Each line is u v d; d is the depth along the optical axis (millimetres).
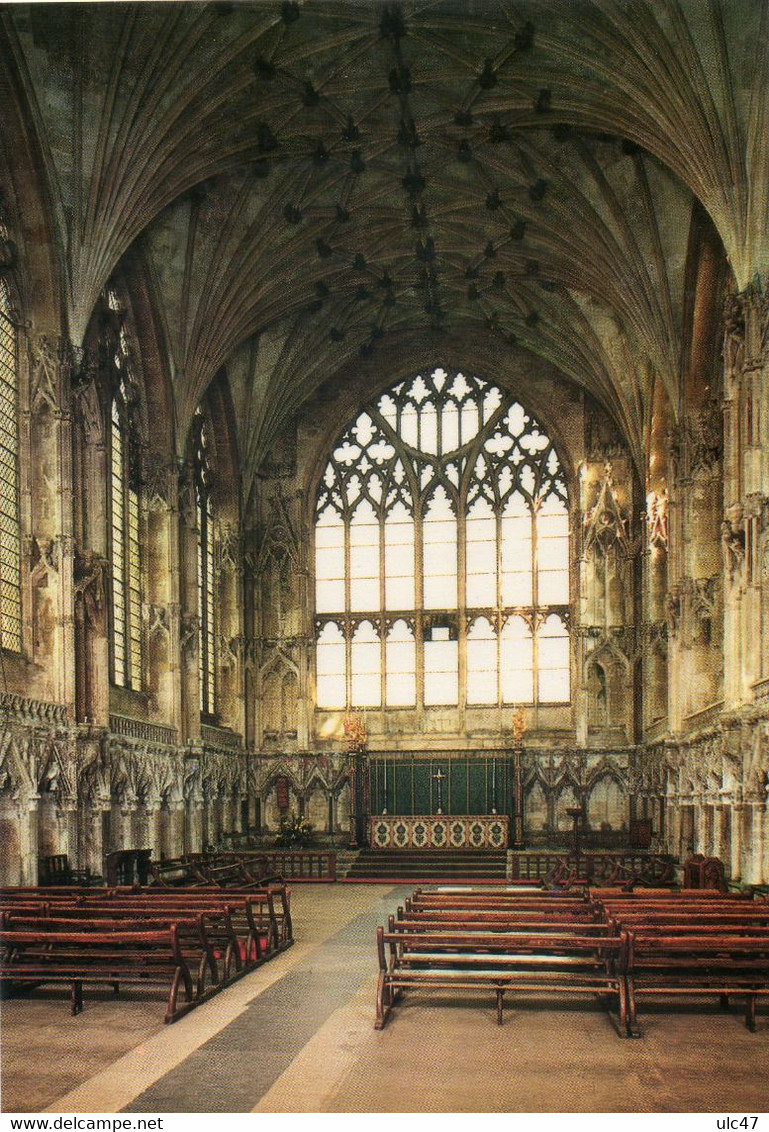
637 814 46312
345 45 31828
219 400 46938
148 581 39188
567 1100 11859
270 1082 12539
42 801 28938
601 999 16484
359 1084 12438
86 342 32594
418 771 48094
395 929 16609
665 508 43156
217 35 30219
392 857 44344
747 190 28219
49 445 30078
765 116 27406
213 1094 12125
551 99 32969
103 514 33375
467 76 32844
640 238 36656
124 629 36594
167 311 39281
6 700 26156
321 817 48500
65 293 30688
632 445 45750
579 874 34781
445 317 48688
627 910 18266
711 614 36781
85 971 15906
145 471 39469
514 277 44375
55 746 28609
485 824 46156
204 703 45219
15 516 29375
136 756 34938
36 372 30094
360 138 35969
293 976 19203
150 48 29828
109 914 18094
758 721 26891
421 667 49531
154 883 29953
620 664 47625
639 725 46906
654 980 14969
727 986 15594
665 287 36750
